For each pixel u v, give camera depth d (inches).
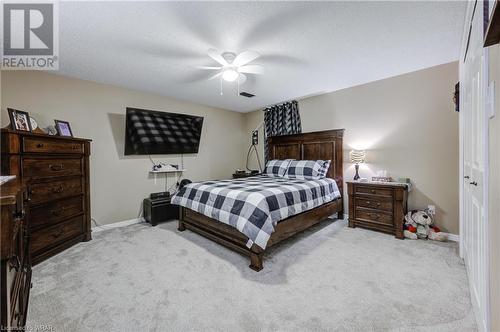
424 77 115.8
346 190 146.6
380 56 100.5
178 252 97.8
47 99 113.1
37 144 87.4
